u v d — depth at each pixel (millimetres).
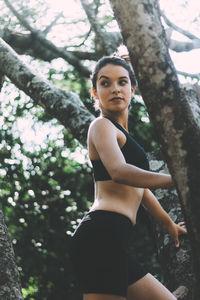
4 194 7039
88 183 7797
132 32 1699
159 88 1665
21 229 7492
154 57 1675
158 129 1682
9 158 6906
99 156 2289
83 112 3719
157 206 2750
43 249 7555
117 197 2303
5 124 6934
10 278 2348
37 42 7113
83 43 7121
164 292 2459
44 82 3979
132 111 7207
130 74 2510
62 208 7594
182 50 6406
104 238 2211
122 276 2191
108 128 2221
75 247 2277
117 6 1722
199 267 1689
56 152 7375
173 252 2744
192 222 1639
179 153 1643
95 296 2195
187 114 1647
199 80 6449
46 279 7562
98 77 2439
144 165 2375
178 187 1663
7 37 6941
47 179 7441
